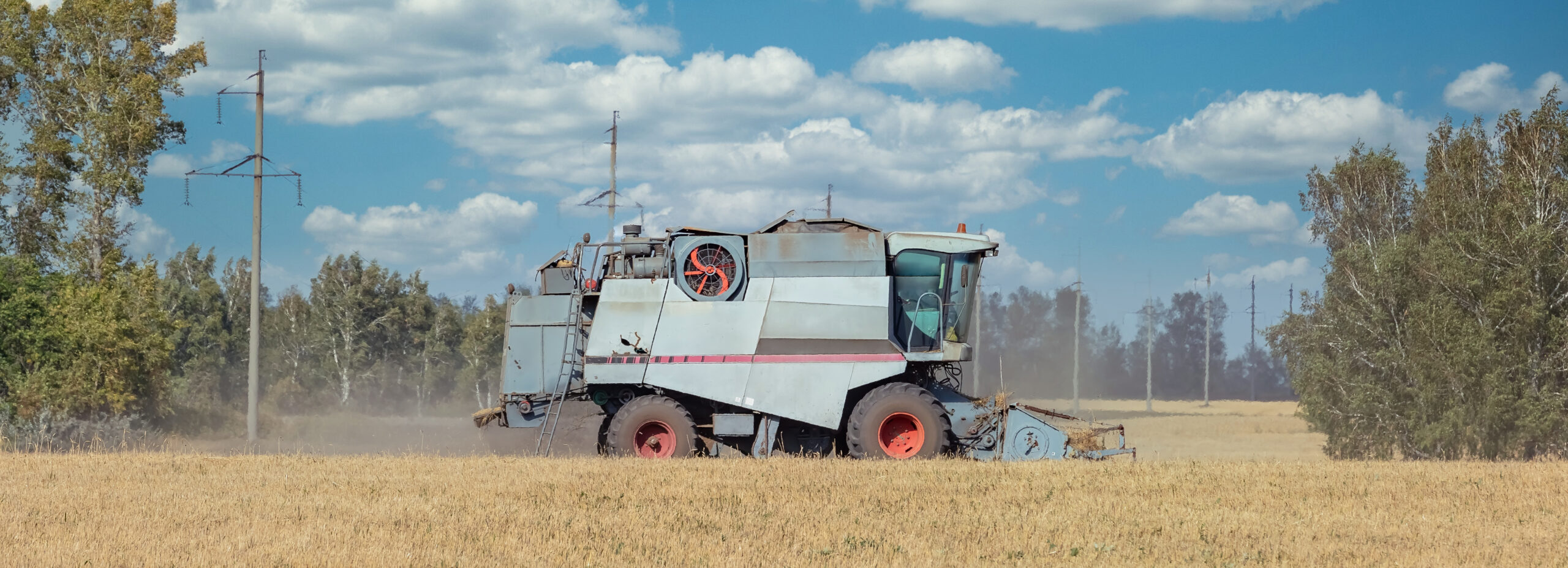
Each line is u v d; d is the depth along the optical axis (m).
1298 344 31.25
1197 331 124.62
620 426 16.81
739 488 12.38
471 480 12.99
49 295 32.09
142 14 35.97
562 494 11.78
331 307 70.25
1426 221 29.44
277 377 69.94
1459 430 24.52
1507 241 24.83
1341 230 34.84
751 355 16.94
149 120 35.22
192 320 67.06
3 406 24.89
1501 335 24.64
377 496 11.63
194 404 43.53
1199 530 9.84
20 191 37.53
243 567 7.96
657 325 17.06
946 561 8.49
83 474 13.65
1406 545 9.23
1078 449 17.36
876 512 10.80
